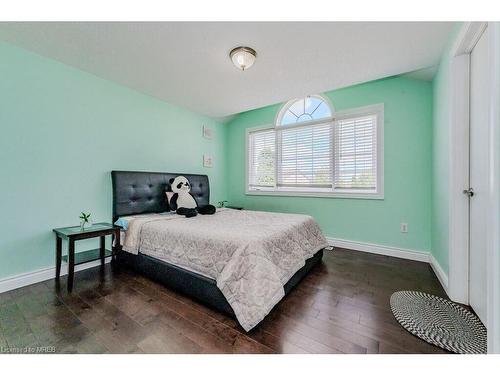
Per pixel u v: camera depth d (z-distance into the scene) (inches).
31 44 75.4
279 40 71.8
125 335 53.2
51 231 84.9
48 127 83.9
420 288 77.7
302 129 140.9
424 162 104.7
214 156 163.5
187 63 86.4
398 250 111.0
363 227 120.7
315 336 53.1
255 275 58.4
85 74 94.0
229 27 66.4
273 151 152.9
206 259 68.3
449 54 70.5
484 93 57.4
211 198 161.6
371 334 53.7
